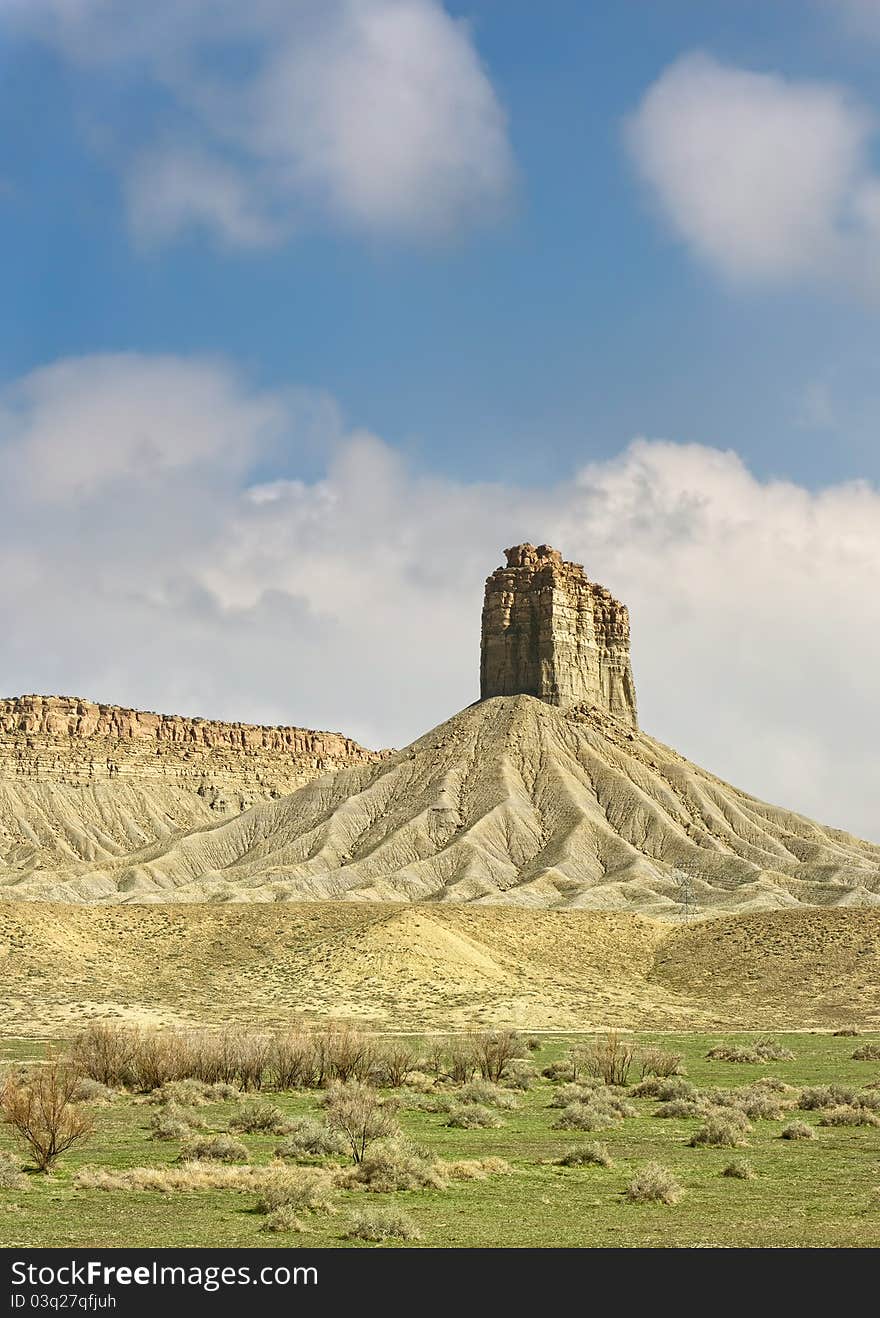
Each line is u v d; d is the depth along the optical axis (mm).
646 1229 29984
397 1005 105625
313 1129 41000
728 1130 44750
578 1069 71625
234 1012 100688
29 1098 39125
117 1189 33875
